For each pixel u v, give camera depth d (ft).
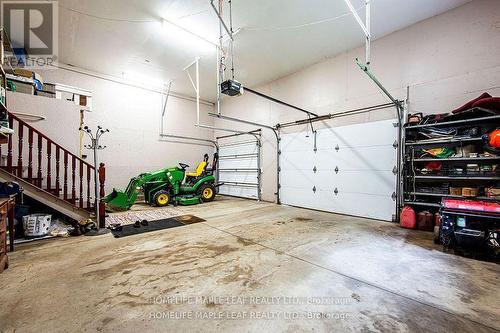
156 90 23.47
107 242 9.91
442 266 7.51
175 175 20.11
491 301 5.54
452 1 11.24
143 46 15.56
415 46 13.00
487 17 10.78
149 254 8.53
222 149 27.86
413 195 12.35
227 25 13.23
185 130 26.12
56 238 10.43
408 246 9.41
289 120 20.17
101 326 4.65
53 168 13.35
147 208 18.35
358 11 12.05
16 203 11.66
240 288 6.15
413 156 12.09
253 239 10.32
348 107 16.02
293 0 11.25
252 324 4.76
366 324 4.75
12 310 5.14
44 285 6.25
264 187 22.58
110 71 19.65
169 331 4.54
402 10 11.92
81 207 11.85
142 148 22.53
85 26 13.34
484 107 9.72
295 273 7.02
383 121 14.19
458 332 4.50
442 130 11.17
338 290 6.07
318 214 16.10
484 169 9.93
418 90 12.88
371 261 7.91
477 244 7.95
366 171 14.94
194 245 9.52
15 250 8.91
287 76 20.29
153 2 11.41
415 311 5.17
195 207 18.94
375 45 14.67
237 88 12.16
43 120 12.98
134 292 5.93
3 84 8.25
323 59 17.40
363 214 15.01
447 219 8.95
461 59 11.50
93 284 6.33
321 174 17.57
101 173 12.08
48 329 4.55
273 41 14.93
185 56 16.98
